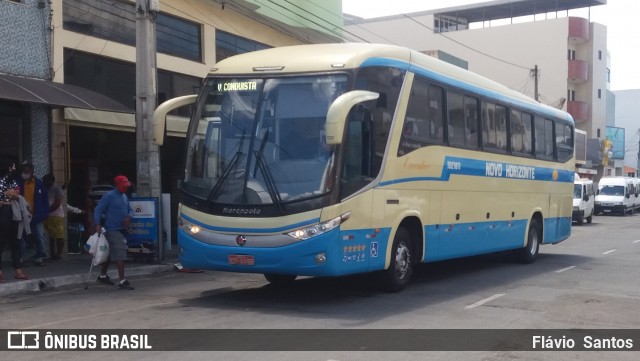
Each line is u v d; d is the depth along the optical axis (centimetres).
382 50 1097
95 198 1755
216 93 1070
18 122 1491
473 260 1783
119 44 1714
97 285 1278
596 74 5784
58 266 1423
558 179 1875
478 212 1419
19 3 1464
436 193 1252
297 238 972
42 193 1420
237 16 2136
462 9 5694
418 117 1190
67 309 1029
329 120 920
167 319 948
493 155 1478
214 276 1417
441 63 1287
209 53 2020
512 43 5612
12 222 1214
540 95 5541
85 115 1602
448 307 1070
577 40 5612
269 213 985
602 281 1403
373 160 1064
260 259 988
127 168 1888
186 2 1930
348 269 1012
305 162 990
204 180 1041
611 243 2412
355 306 1060
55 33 1539
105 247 1216
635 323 974
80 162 1748
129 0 1755
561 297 1188
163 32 1861
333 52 1052
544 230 1788
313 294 1174
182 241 1052
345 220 995
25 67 1474
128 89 1761
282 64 1045
